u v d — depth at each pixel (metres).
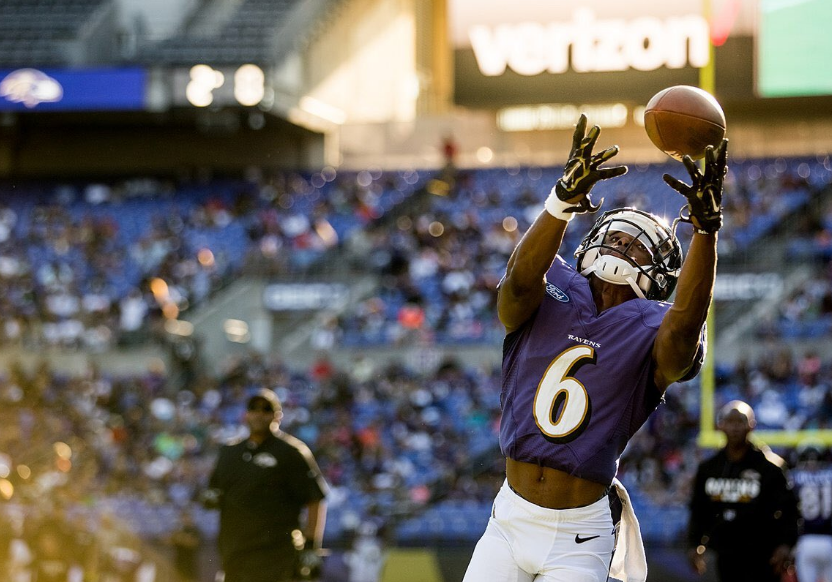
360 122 80.81
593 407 10.53
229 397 59.12
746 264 63.25
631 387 10.59
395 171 78.00
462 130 79.62
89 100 72.56
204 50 73.19
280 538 19.83
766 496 22.28
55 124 79.44
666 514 40.69
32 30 75.62
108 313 66.62
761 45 65.00
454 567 39.12
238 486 19.84
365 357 62.12
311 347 63.31
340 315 66.19
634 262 10.93
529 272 10.38
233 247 72.75
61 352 64.12
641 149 73.56
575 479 10.52
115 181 80.19
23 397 59.12
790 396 52.91
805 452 36.69
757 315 60.41
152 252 72.38
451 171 75.94
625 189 70.44
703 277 9.87
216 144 80.06
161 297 65.69
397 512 43.38
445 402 56.47
